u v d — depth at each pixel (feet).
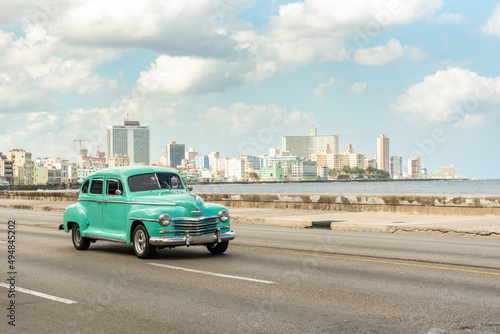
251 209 88.79
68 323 20.79
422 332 19.02
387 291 25.71
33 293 26.00
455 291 25.61
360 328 19.56
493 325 19.79
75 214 42.39
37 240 50.08
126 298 24.76
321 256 37.78
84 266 34.06
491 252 39.47
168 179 40.88
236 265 33.94
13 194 154.20
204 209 37.63
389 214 73.26
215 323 20.47
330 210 82.38
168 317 21.40
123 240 38.52
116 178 40.22
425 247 42.68
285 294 25.22
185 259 36.73
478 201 67.87
